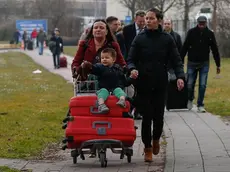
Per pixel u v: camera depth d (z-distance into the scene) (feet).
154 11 51.57
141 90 51.83
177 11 346.74
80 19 480.23
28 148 59.00
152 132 54.49
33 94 116.06
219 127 70.33
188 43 84.43
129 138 49.57
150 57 51.52
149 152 52.54
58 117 81.00
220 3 247.50
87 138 49.34
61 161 53.78
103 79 50.44
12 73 180.04
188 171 47.75
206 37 83.66
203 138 62.80
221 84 131.44
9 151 57.98
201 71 84.99
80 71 50.16
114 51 50.39
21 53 322.55
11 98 107.86
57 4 486.38
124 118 49.85
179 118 78.33
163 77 51.60
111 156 55.77
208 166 49.44
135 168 50.03
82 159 51.24
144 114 52.01
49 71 187.83
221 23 233.76
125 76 51.21
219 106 90.53
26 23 420.77
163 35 52.01
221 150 56.18
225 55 234.17
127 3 306.35
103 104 48.98
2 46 413.18
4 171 48.52
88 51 53.06
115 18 73.26
